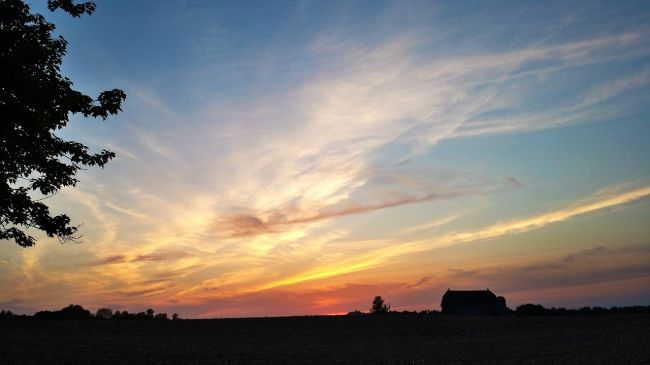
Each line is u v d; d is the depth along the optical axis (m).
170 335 66.88
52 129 20.00
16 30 19.16
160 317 98.12
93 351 46.56
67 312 94.31
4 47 18.73
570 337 58.75
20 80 18.45
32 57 19.05
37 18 19.92
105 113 20.61
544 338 59.12
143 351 47.91
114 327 75.06
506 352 45.22
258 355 45.66
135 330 72.31
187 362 40.12
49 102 19.17
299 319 92.25
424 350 49.09
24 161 19.41
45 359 40.19
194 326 80.31
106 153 21.12
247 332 73.50
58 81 19.75
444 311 112.31
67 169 20.22
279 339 64.50
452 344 55.44
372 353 46.84
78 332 66.56
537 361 37.38
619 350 43.06
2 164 19.02
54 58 19.89
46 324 75.56
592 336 58.47
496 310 110.31
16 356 41.72
